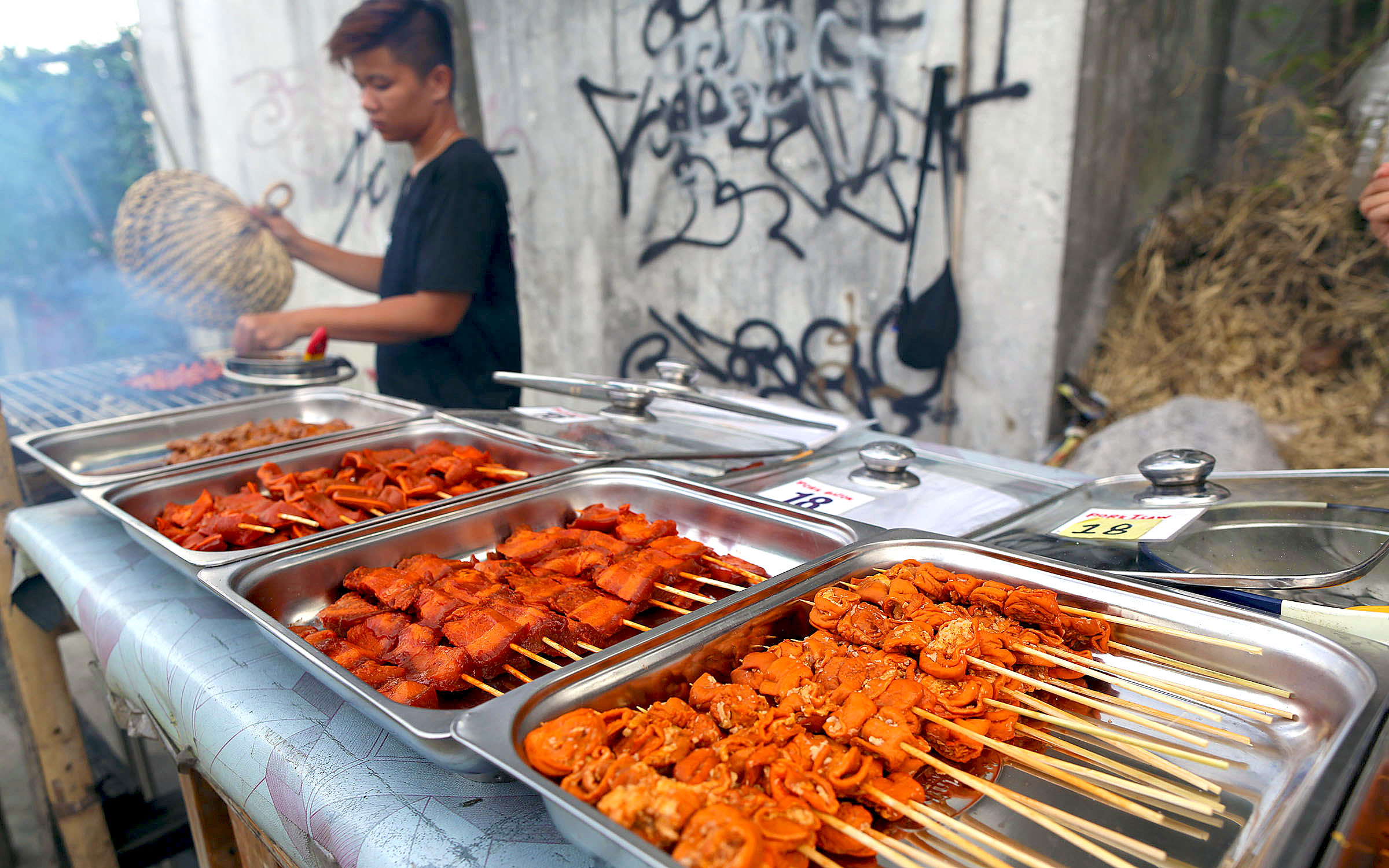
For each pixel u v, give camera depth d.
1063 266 3.27
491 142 5.51
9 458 2.05
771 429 2.07
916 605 1.12
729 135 4.29
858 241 3.91
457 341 3.82
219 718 1.14
